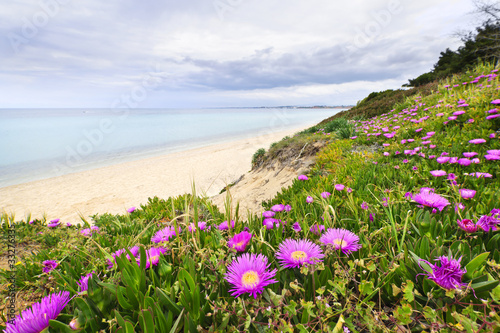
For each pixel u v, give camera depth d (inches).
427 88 549.6
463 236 46.3
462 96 228.7
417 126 206.8
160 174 592.4
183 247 44.2
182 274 34.6
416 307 33.5
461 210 54.2
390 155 162.4
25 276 65.4
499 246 42.1
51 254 75.8
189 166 655.1
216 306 33.2
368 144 230.4
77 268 50.3
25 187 520.7
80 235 85.4
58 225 112.3
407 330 31.5
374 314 31.2
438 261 35.4
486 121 152.6
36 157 863.7
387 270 37.7
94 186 517.0
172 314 32.4
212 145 1042.1
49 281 57.7
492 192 70.0
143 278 37.0
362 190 94.6
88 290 35.6
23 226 108.7
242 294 35.4
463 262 38.0
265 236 52.4
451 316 30.6
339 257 40.5
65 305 34.8
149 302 32.3
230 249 42.4
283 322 29.6
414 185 101.7
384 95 823.7
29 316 31.1
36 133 1461.6
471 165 102.3
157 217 106.6
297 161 289.9
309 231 53.3
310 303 31.0
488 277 31.6
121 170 648.4
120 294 33.5
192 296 33.4
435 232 46.8
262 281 33.0
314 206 77.8
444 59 935.0
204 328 33.1
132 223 94.2
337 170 155.6
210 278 38.0
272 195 225.5
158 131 1589.6
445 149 135.0
